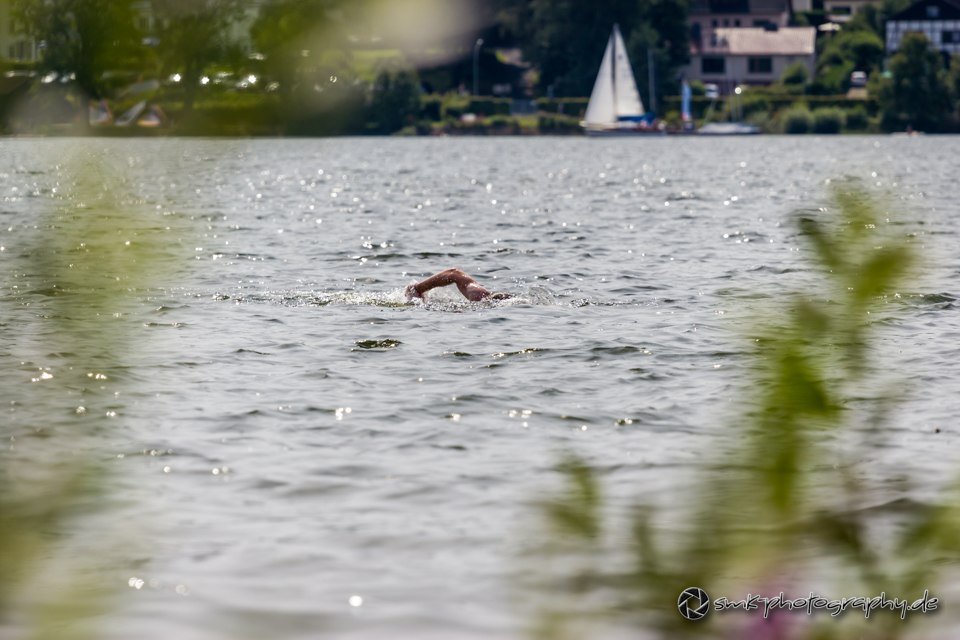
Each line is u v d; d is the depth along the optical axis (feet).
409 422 115.14
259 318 180.45
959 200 494.59
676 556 39.09
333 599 68.59
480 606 67.05
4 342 149.59
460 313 187.83
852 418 38.55
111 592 68.03
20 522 77.41
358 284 228.84
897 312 185.16
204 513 85.05
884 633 41.42
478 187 612.29
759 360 30.37
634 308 194.80
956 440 105.50
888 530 78.38
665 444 105.70
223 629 63.72
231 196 517.14
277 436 108.99
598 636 61.41
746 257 278.05
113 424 111.24
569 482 32.32
